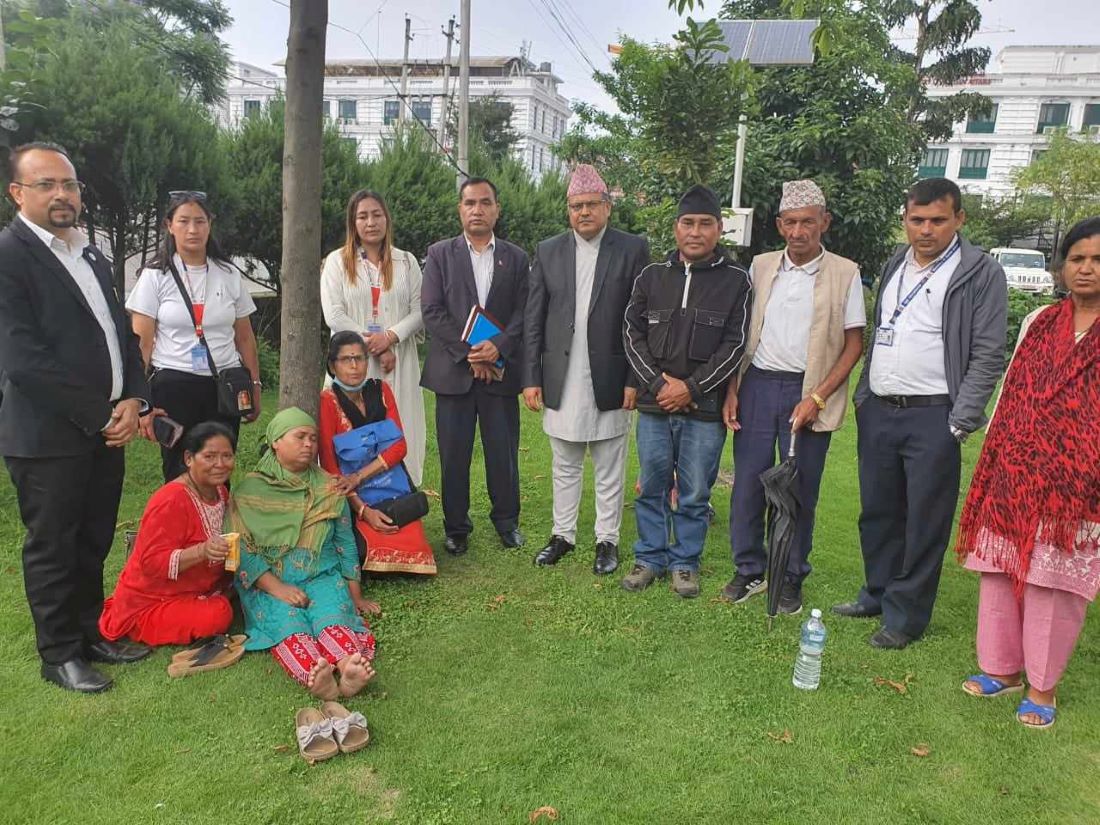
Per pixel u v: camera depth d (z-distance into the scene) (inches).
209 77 710.5
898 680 125.1
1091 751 108.0
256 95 1715.1
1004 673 120.3
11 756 99.5
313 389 150.9
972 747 108.1
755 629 139.9
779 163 397.7
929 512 129.9
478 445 257.4
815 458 145.2
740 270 145.4
